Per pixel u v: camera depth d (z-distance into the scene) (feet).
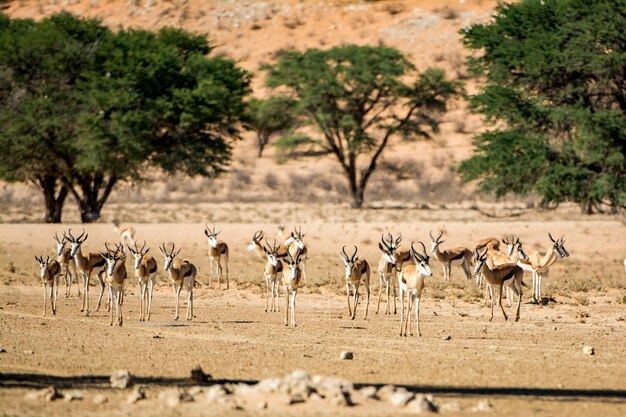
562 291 423.64
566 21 573.74
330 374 219.61
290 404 172.65
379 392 183.32
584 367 238.07
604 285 448.24
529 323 334.03
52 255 544.62
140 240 590.96
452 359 247.70
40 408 172.86
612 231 606.14
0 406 173.99
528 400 191.83
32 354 243.40
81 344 263.49
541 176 554.05
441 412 173.47
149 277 331.16
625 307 379.35
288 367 229.04
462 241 585.22
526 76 578.25
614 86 585.22
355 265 338.13
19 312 349.41
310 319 339.77
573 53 546.26
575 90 571.69
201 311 362.94
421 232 609.01
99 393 188.75
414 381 212.43
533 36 577.43
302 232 605.73
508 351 265.34
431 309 370.53
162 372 219.82
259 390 181.06
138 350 253.85
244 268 513.86
